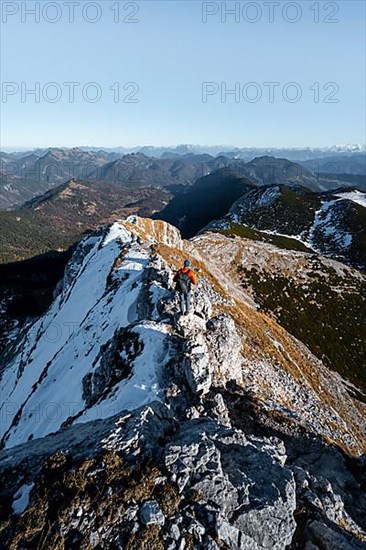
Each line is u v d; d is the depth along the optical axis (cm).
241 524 1457
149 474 1503
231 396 3453
